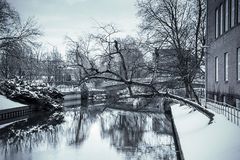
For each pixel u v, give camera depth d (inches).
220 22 1020.5
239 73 810.8
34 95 1927.9
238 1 815.7
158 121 1443.2
